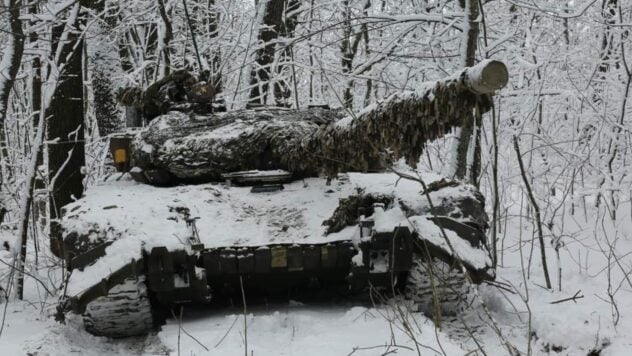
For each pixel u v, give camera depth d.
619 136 9.24
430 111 4.64
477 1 7.88
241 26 11.70
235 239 5.33
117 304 5.12
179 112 7.23
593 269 7.02
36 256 7.48
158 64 12.12
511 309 5.64
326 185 6.27
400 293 5.79
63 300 4.86
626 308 5.39
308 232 5.46
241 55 12.90
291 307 5.80
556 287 6.29
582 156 8.51
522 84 9.42
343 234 5.44
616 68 10.11
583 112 9.49
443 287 5.41
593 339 4.71
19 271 6.46
